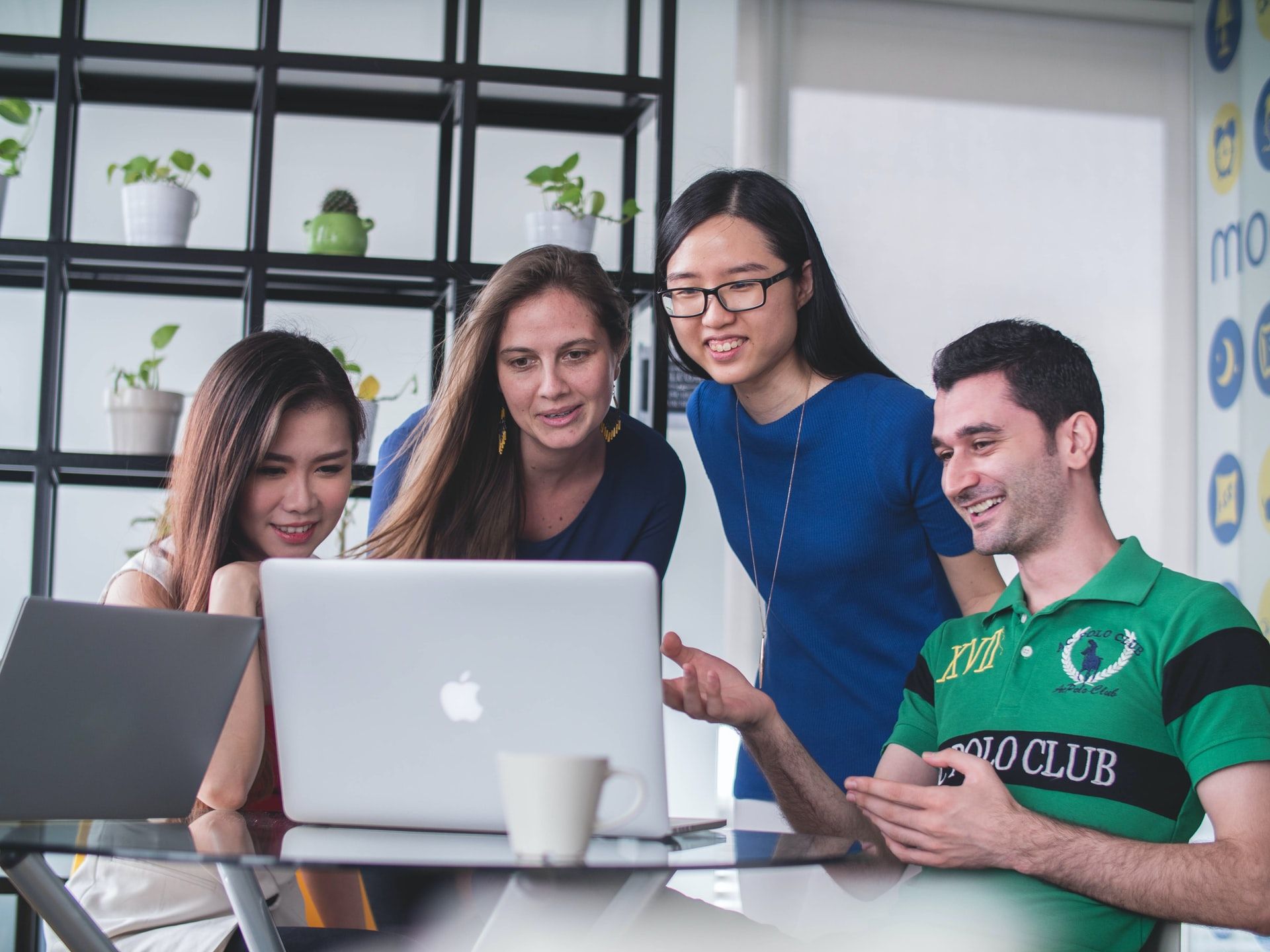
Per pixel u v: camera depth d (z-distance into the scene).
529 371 1.84
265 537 1.68
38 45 2.75
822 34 3.64
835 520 1.89
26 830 1.08
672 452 2.12
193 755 1.22
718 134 3.43
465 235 2.86
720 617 3.31
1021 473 1.37
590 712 1.09
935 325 3.64
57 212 2.75
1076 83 3.76
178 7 3.27
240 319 3.23
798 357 1.92
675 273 1.86
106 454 2.70
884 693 1.94
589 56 3.44
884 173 3.65
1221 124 3.66
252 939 1.20
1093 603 1.33
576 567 1.07
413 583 1.11
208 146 3.25
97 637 1.10
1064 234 3.72
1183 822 1.25
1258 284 3.47
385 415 3.27
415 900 1.65
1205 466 3.66
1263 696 1.21
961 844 1.19
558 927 1.17
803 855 1.04
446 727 1.12
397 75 2.87
